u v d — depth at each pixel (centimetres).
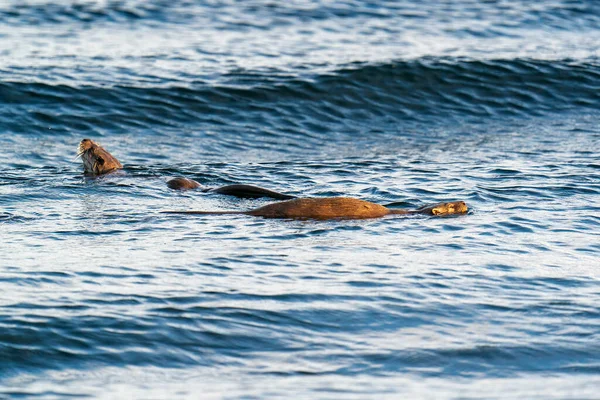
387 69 8650
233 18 10762
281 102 7956
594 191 5372
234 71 8494
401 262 3941
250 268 3803
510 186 5484
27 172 5928
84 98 7644
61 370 2858
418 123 7912
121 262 3841
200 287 3547
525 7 11994
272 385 2797
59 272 3672
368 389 2778
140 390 2744
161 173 5919
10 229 4362
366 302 3450
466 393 2758
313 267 3838
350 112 7981
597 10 11969
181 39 9669
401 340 3142
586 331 3231
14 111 7344
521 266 3928
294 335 3155
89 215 4688
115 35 9712
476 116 8112
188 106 7719
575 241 4331
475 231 4469
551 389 2795
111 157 5950
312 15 11112
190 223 4541
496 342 3136
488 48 9800
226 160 6656
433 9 11750
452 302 3478
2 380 2778
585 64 9225
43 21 10144
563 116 8181
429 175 5869
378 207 4775
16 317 3173
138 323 3181
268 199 5128
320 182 5659
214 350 3028
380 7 11706
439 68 8775
